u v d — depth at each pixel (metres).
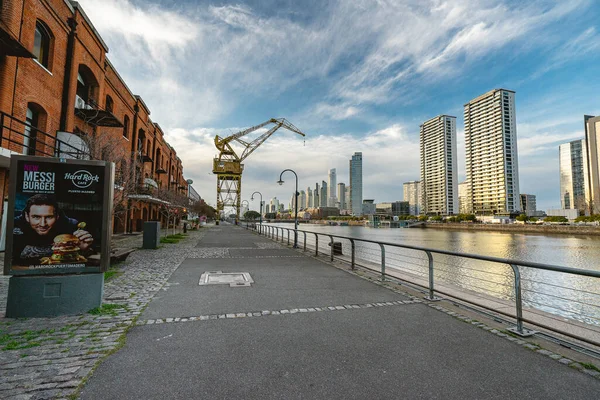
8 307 4.93
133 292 6.69
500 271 22.20
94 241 5.33
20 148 13.41
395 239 67.44
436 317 5.17
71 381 3.06
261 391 2.95
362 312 5.43
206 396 2.86
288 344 4.05
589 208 109.88
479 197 179.25
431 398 2.87
